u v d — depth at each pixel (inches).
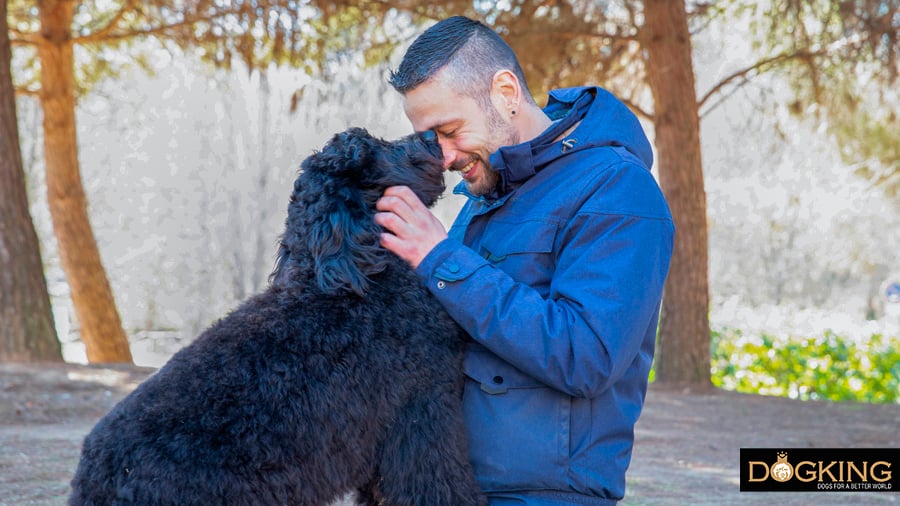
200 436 77.5
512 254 91.4
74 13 506.3
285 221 97.3
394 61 430.0
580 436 87.6
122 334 522.6
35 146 717.3
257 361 82.0
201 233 907.4
